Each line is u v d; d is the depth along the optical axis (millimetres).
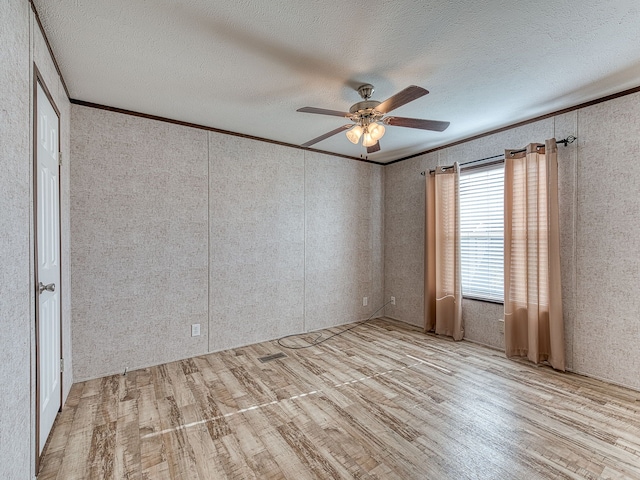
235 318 3412
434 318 3982
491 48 1932
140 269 2852
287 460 1695
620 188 2498
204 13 1616
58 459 1688
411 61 2070
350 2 1545
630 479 1558
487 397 2357
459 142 3732
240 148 3430
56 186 2061
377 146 2625
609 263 2561
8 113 1235
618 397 2340
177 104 2695
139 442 1835
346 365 2959
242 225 3447
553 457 1714
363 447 1801
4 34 1197
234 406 2234
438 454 1742
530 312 2951
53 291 1905
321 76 2250
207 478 1567
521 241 3064
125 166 2775
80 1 1521
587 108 2676
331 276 4215
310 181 4008
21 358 1346
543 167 2916
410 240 4383
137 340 2844
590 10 1601
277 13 1622
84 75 2207
